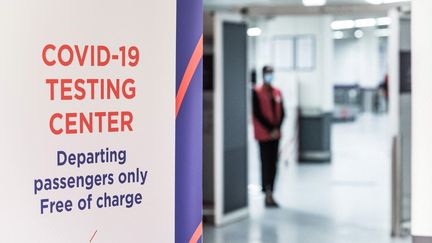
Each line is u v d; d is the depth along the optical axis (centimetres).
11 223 168
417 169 261
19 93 167
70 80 174
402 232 616
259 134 755
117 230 187
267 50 1193
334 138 1673
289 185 922
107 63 181
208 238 604
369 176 1005
